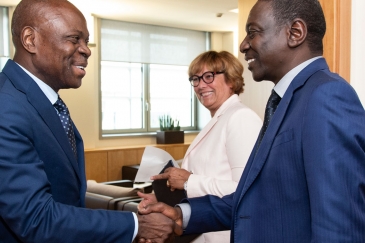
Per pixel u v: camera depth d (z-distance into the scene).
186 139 8.09
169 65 7.91
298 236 1.07
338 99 1.01
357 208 0.98
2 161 1.16
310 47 1.18
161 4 5.98
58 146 1.32
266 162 1.16
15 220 1.18
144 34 7.41
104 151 6.55
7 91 1.24
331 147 0.98
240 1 4.32
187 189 1.84
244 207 1.20
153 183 2.09
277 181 1.11
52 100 1.38
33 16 1.30
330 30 1.92
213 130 1.97
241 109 1.89
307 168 1.01
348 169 0.97
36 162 1.23
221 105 2.03
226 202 1.56
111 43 7.07
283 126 1.13
